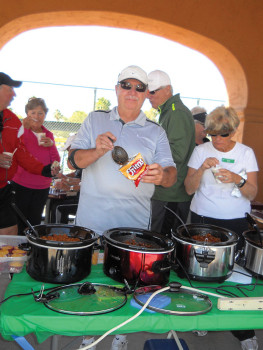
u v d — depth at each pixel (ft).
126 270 4.49
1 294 4.72
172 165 6.44
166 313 3.92
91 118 6.44
